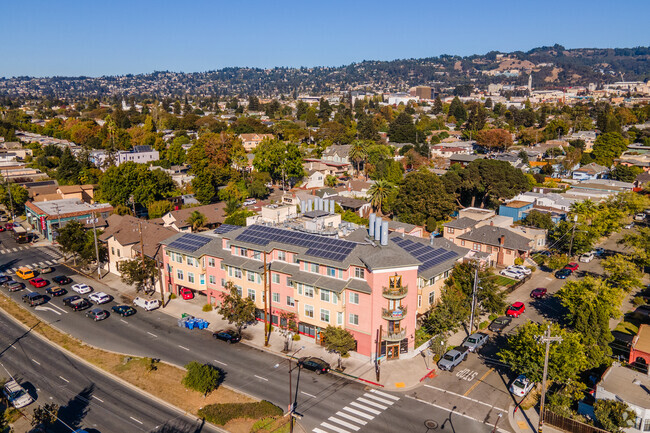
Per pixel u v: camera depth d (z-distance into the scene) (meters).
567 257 89.19
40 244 102.75
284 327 63.28
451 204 110.94
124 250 81.94
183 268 72.31
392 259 54.53
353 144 170.00
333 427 44.12
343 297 56.16
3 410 47.09
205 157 151.12
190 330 64.56
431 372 54.00
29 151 186.12
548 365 47.50
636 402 43.00
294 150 153.00
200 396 49.09
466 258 78.88
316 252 58.81
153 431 43.84
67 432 43.47
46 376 53.16
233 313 61.19
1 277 81.19
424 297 61.25
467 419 45.62
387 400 48.66
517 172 128.88
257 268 62.94
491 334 63.28
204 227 109.44
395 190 122.19
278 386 51.03
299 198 125.50
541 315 69.06
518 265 86.75
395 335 54.84
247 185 145.62
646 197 123.19
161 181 126.50
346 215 102.44
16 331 64.12
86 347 59.72
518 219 109.44
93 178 143.00
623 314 67.81
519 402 48.34
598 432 42.09
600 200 117.94
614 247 101.00
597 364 51.41
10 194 120.31
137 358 56.59
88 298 74.88
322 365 53.75
